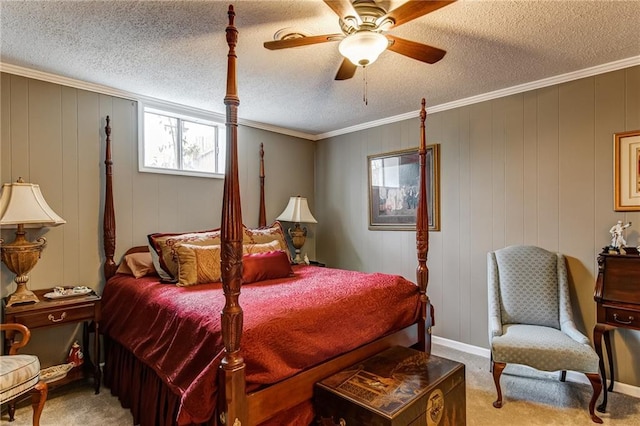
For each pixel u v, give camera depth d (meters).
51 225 2.70
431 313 2.74
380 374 1.90
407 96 3.26
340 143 4.51
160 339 2.05
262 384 1.63
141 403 2.15
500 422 2.19
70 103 2.85
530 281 2.78
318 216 4.79
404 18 1.66
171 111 3.43
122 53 2.39
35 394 1.93
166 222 3.38
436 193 3.57
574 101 2.78
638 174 2.51
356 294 2.26
